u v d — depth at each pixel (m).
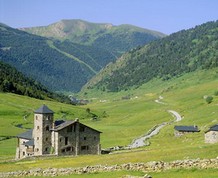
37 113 152.38
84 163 93.62
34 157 137.00
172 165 68.12
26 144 155.25
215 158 67.81
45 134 151.00
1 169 97.88
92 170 75.38
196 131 184.25
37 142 152.00
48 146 151.50
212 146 89.94
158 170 68.38
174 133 190.50
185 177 61.28
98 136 155.25
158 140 182.00
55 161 110.44
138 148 151.75
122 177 62.00
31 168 94.00
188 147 97.12
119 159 91.56
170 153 89.06
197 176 60.97
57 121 157.88
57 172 78.12
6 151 175.00
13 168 98.38
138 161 82.62
